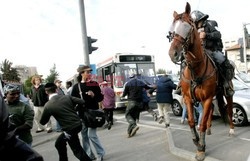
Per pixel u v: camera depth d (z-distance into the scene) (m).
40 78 9.30
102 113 5.01
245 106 7.07
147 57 14.10
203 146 4.54
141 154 5.47
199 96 4.54
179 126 8.09
